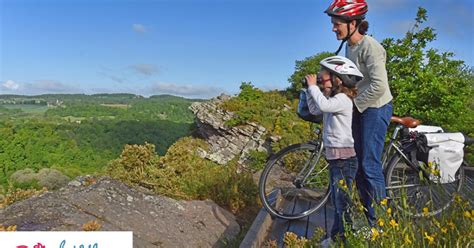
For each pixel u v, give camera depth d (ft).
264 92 61.21
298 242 9.85
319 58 58.13
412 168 11.88
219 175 21.74
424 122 26.18
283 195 13.76
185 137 61.16
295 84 59.47
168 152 22.99
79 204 14.44
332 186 9.38
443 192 8.64
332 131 9.25
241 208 20.27
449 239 6.58
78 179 19.88
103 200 15.24
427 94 25.30
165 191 20.35
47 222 13.03
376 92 9.37
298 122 51.55
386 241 6.88
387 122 9.86
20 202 14.56
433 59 26.35
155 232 14.62
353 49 9.85
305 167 12.55
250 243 10.08
